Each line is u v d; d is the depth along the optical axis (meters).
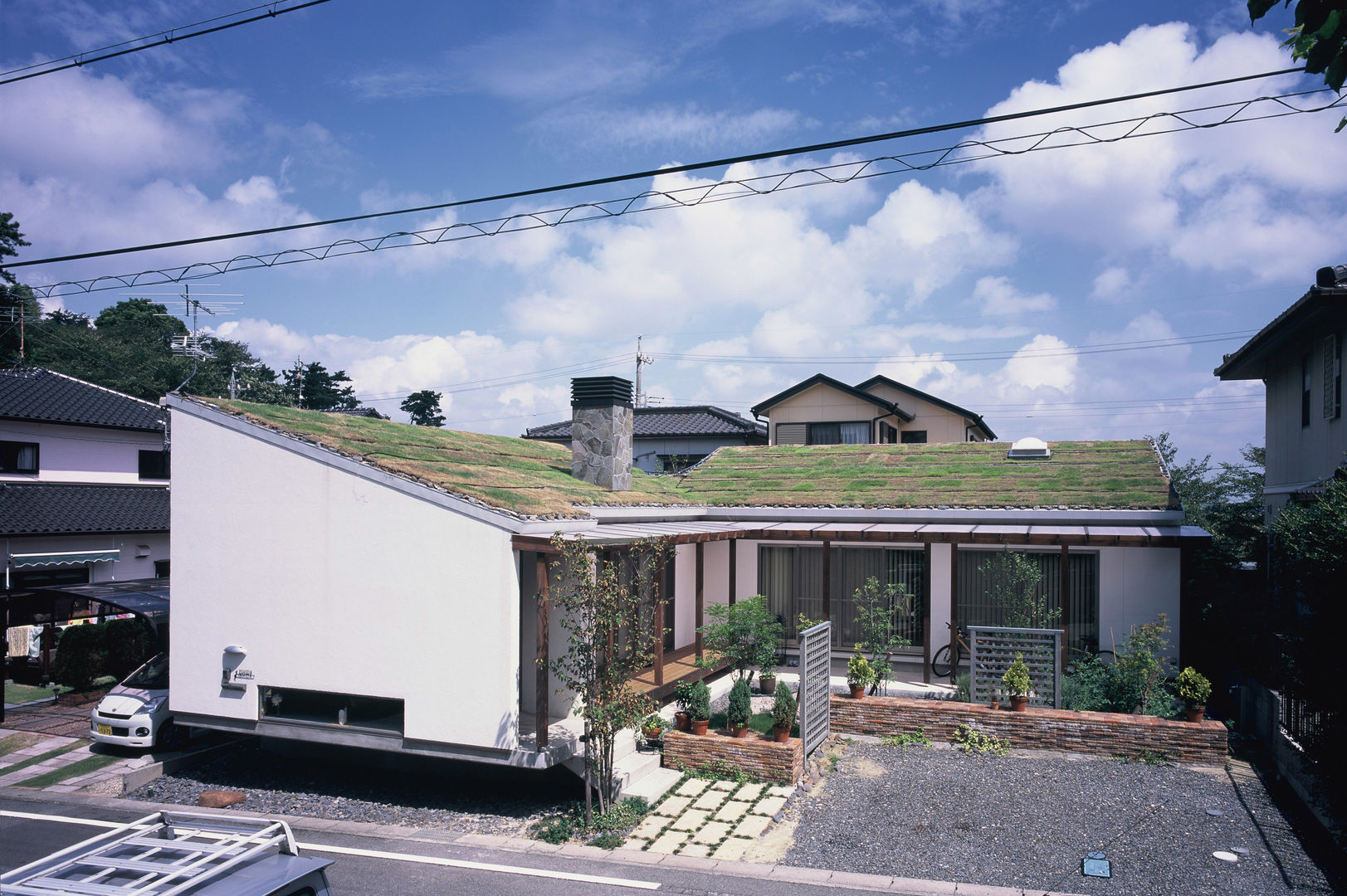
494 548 10.29
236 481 11.66
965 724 12.11
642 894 7.92
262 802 11.18
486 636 10.29
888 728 12.47
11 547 19.75
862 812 9.79
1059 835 8.99
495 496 11.10
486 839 9.60
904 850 8.74
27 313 40.62
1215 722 11.36
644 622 11.51
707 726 11.88
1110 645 14.70
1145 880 7.94
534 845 9.31
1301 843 8.70
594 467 15.85
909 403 35.03
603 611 9.75
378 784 11.82
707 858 8.73
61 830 10.09
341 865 8.80
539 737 10.20
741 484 19.72
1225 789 10.19
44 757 13.02
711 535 14.72
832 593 17.09
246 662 11.50
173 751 13.09
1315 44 3.41
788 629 17.38
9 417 22.02
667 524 15.78
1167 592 14.48
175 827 5.44
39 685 17.98
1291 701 10.27
